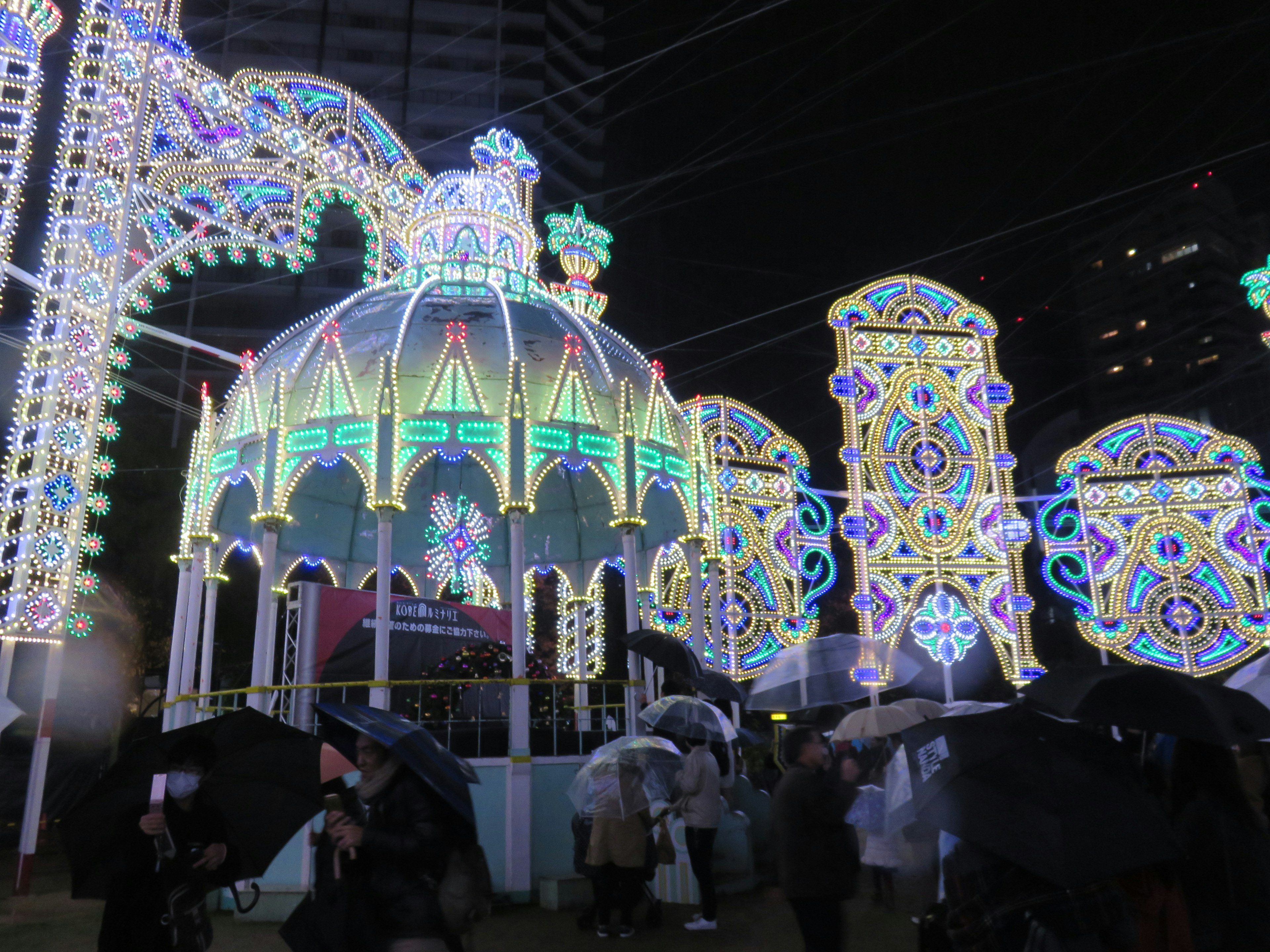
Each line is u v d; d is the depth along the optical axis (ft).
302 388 42.29
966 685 82.43
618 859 28.14
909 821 14.70
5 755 69.31
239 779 16.33
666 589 63.98
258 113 52.70
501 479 39.60
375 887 13.46
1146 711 15.25
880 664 29.04
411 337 42.47
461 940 15.47
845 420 66.59
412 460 39.37
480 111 243.40
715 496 52.13
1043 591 122.93
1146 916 13.55
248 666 81.51
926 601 64.39
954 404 67.51
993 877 12.72
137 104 45.47
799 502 66.39
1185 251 249.96
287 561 51.98
